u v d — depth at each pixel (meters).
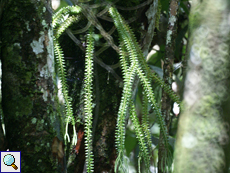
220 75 1.09
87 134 1.36
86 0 1.55
